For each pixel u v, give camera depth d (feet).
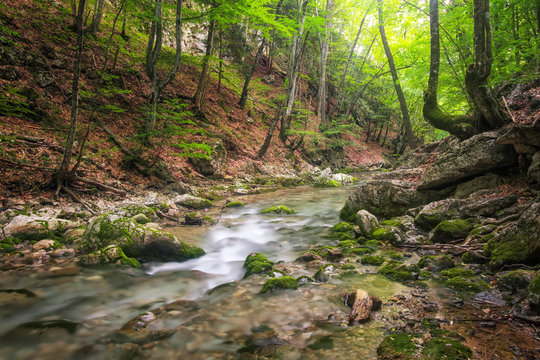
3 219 18.78
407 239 18.16
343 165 84.38
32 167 23.75
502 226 14.74
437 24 25.61
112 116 36.01
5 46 30.17
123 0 26.91
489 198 17.76
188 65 58.54
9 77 28.96
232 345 8.66
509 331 8.79
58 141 28.19
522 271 11.20
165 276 14.64
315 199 37.93
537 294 9.47
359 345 8.42
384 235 18.90
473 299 11.00
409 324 9.39
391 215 23.86
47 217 19.33
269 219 27.50
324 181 51.85
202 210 30.01
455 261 14.79
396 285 12.58
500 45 26.61
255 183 46.42
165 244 16.81
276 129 70.23
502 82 25.44
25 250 16.24
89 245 16.66
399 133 107.96
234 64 67.15
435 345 8.11
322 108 78.74
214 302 11.38
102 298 12.03
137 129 36.70
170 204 27.78
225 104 60.23
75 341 8.98
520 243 12.60
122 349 8.55
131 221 17.16
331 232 23.04
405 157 38.60
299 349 8.33
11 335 9.25
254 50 86.02
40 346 8.73
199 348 8.56
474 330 8.91
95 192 26.00
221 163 43.80
